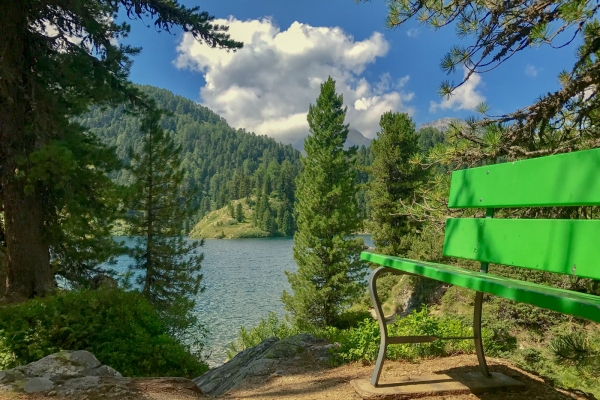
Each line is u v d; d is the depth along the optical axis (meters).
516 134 4.35
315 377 3.48
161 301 13.64
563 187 1.95
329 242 22.56
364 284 23.33
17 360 5.26
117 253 12.07
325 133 24.19
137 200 13.39
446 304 10.24
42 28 10.44
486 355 3.60
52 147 8.39
